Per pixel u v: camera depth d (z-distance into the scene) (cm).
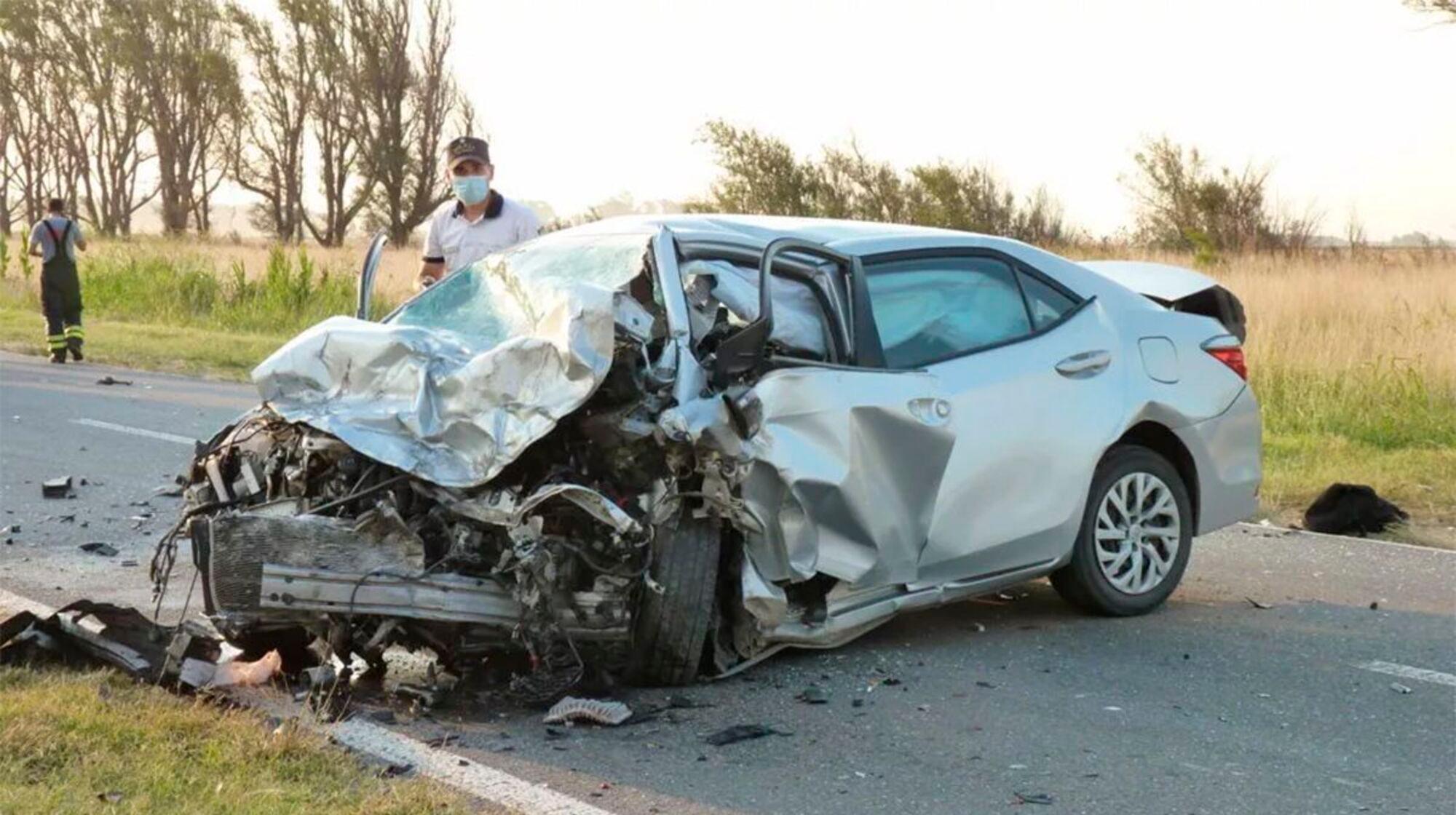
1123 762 485
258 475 562
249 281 2659
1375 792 461
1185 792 459
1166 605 706
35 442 1127
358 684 544
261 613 494
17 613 567
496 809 425
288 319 2417
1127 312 689
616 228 637
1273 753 496
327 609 491
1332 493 938
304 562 493
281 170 6775
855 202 3491
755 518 536
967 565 616
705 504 527
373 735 487
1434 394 1319
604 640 521
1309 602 721
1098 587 664
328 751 455
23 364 1772
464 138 844
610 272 594
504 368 519
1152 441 701
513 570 498
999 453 618
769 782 457
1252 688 571
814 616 577
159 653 529
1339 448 1201
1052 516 638
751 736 499
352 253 3272
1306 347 1510
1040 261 677
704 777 460
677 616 530
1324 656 620
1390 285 1920
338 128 6469
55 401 1388
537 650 511
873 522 575
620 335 527
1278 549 859
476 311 620
